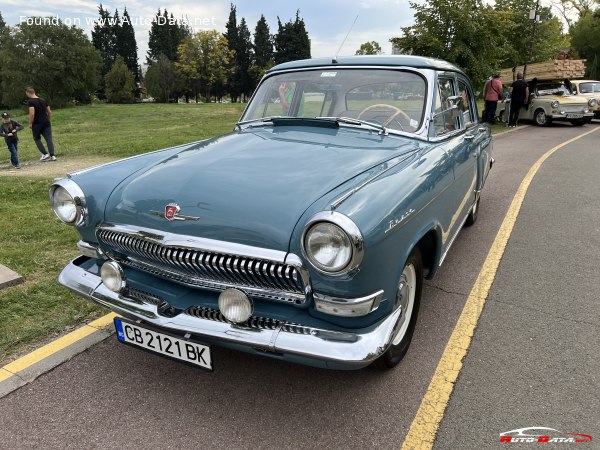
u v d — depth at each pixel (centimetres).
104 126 1956
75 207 278
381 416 248
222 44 6147
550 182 782
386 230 213
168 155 317
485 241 507
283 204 224
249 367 292
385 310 231
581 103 1675
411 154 287
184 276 244
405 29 1491
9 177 847
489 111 1483
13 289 379
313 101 359
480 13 1427
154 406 257
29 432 238
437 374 281
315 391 268
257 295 225
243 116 390
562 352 301
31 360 295
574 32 4338
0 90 6041
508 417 245
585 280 407
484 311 356
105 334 326
